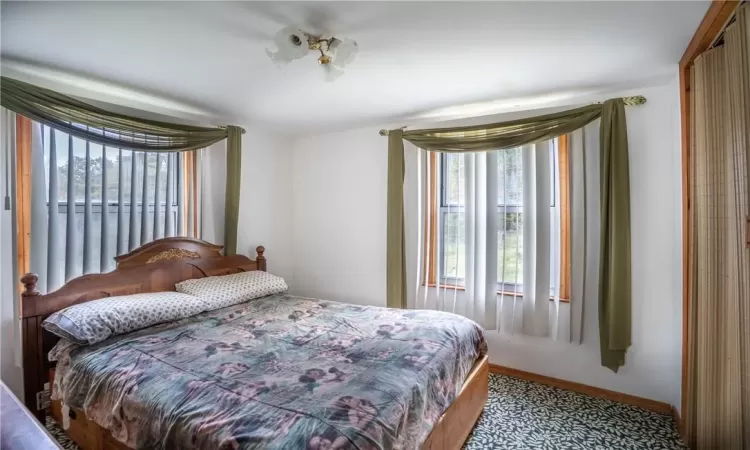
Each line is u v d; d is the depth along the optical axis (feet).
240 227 10.84
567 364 8.57
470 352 6.77
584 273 8.14
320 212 12.19
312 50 5.86
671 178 7.43
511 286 9.05
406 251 10.35
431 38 5.62
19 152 6.71
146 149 8.32
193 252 9.25
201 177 9.73
